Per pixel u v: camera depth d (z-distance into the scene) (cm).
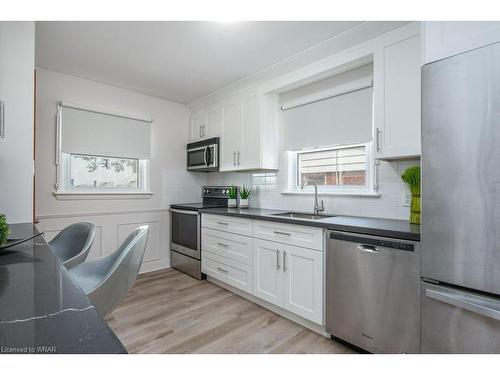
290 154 299
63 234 174
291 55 246
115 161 334
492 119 109
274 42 223
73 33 210
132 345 184
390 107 187
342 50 221
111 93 322
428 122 127
